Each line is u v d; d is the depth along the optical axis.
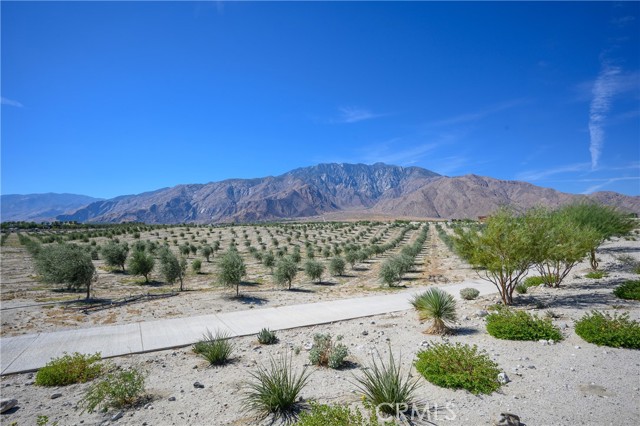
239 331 10.74
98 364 7.68
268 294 19.22
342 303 14.74
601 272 17.62
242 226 109.44
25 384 7.13
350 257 34.69
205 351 8.26
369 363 7.68
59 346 9.40
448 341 8.69
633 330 7.95
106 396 6.21
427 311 9.85
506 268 11.86
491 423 4.95
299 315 12.71
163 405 5.95
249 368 7.68
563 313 10.89
